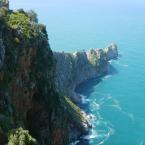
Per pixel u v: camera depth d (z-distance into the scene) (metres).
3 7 113.56
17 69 97.19
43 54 109.75
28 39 102.38
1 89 88.25
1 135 76.19
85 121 167.50
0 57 88.25
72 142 152.25
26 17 112.94
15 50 96.81
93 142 155.12
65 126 119.31
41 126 105.25
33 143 78.44
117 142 156.12
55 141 110.50
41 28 117.25
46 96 108.31
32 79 103.94
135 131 167.25
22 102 99.56
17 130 78.38
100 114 187.38
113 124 174.12
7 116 85.00
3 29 95.81
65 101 168.62
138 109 195.38
